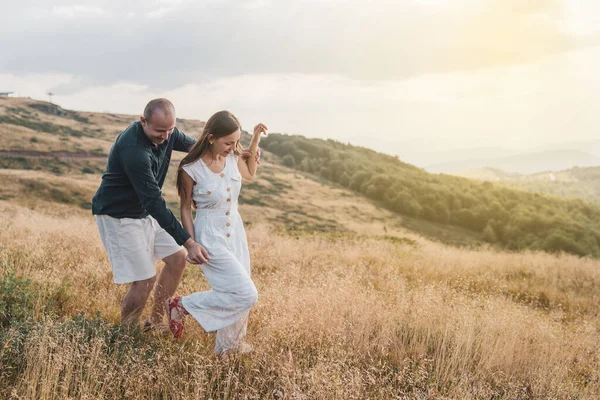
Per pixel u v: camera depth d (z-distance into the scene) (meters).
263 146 170.00
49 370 2.88
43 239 7.48
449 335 4.39
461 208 120.25
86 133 120.19
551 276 10.36
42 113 131.25
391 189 120.25
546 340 4.72
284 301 4.45
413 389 3.44
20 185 58.19
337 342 3.85
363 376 3.48
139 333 3.84
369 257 9.92
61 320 3.97
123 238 3.83
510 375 4.00
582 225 106.19
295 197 103.12
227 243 3.64
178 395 2.97
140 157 3.49
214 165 3.64
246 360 3.59
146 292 4.06
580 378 4.24
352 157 161.88
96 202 3.84
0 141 88.94
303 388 3.15
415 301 5.36
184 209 3.68
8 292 4.11
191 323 4.13
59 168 83.81
